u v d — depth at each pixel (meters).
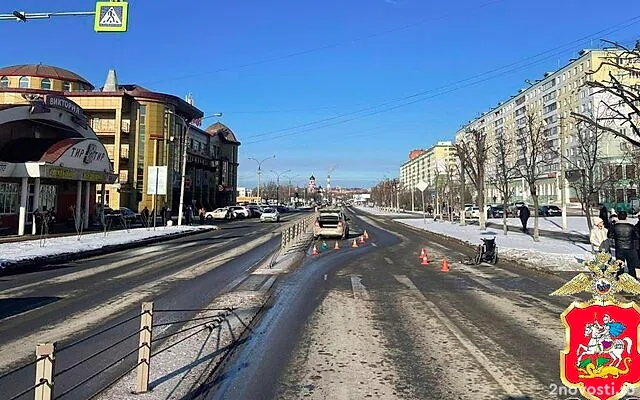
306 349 7.00
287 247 23.20
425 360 6.48
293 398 5.23
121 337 7.55
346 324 8.49
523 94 101.50
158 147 61.84
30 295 11.20
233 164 99.81
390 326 8.34
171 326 8.27
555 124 87.31
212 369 6.06
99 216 39.53
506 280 13.66
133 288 12.19
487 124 122.44
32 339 7.46
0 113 30.09
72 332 7.87
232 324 8.39
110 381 5.66
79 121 37.41
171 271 15.40
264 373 6.00
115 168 59.34
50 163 29.64
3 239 25.30
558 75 87.31
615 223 12.66
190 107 69.88
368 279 13.85
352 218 63.78
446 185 61.84
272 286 12.57
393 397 5.24
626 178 41.34
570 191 79.44
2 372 5.99
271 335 7.77
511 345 7.19
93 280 13.50
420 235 33.06
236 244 25.86
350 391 5.41
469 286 12.65
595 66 75.19
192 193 74.00
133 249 23.19
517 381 5.70
